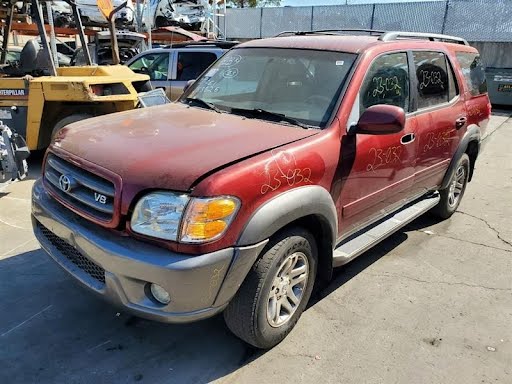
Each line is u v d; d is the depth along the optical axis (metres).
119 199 2.45
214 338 3.08
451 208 5.23
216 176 2.40
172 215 2.36
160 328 3.15
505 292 3.80
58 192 2.88
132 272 2.40
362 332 3.19
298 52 3.66
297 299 3.06
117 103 6.54
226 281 2.47
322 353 2.97
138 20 13.32
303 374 2.78
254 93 3.61
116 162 2.57
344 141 3.13
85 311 3.28
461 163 5.03
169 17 14.88
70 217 2.75
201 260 2.35
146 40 13.28
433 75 4.30
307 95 3.35
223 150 2.64
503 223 5.26
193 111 3.53
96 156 2.67
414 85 3.97
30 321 3.15
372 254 4.37
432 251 4.48
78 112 6.57
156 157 2.55
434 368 2.88
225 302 2.54
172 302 2.40
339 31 4.35
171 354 2.91
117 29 12.72
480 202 5.97
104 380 2.67
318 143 2.94
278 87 3.51
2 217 4.75
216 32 18.11
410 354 3.00
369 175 3.43
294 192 2.71
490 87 15.02
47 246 3.02
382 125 3.00
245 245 2.48
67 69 6.84
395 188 3.86
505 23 18.73
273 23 23.55
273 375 2.76
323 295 3.63
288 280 2.93
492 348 3.10
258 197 2.53
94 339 3.01
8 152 5.08
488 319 3.42
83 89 6.02
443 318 3.40
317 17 22.47
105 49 11.67
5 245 4.16
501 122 12.59
